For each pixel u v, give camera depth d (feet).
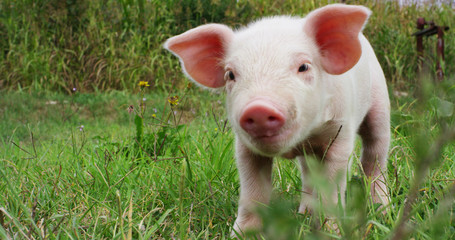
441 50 8.82
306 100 2.97
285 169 3.75
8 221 3.10
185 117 8.05
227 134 4.23
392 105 6.25
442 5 11.77
